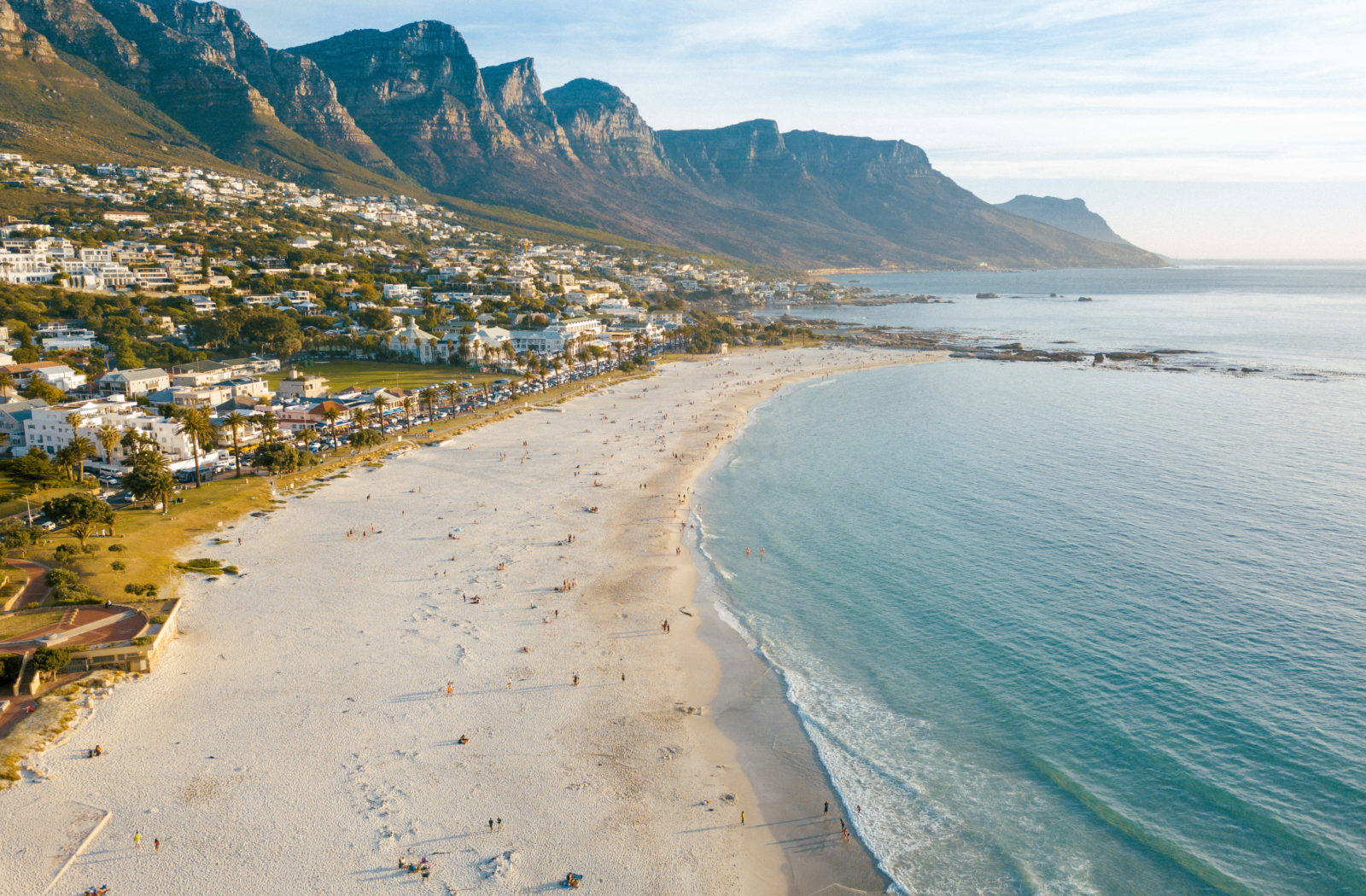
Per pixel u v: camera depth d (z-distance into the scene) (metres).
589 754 66.94
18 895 50.84
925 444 177.88
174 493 127.56
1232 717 70.62
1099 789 61.94
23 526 102.75
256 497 129.62
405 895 52.16
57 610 83.44
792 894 53.00
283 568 102.81
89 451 133.25
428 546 111.50
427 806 60.22
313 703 72.75
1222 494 136.38
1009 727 70.12
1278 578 100.19
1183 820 58.44
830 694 76.00
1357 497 133.75
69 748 65.38
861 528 121.00
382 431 175.25
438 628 87.44
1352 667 78.31
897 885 53.66
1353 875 52.75
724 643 85.81
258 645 82.88
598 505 131.25
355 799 60.69
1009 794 61.81
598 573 103.25
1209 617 89.69
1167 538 114.69
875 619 91.00
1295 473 149.75
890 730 70.25
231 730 68.38
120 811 58.53
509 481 144.38
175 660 79.44
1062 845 56.53
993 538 116.25
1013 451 170.50
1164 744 67.06
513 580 100.44
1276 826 57.41
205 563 102.38
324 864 54.41
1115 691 75.12
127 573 94.56
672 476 149.75
